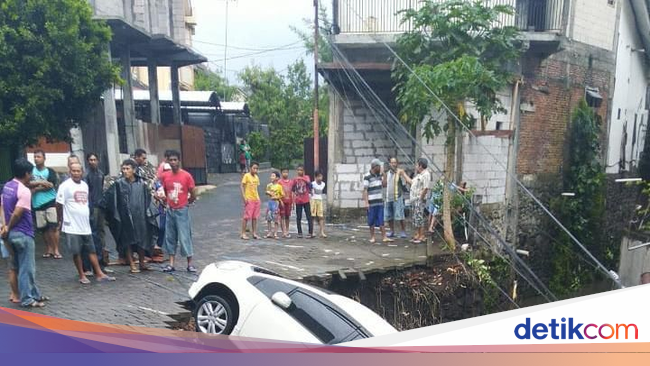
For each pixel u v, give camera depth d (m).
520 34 11.32
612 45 15.92
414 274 9.29
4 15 8.98
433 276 9.45
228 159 27.06
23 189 5.60
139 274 7.45
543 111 13.77
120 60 14.75
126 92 14.84
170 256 7.68
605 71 15.83
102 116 13.89
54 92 9.28
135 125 15.18
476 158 12.30
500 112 11.78
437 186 10.91
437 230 11.07
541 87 13.56
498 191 12.86
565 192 14.77
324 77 12.64
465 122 10.47
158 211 8.09
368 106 12.97
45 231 8.06
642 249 14.06
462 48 10.19
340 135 13.12
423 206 10.66
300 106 32.53
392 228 11.41
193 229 11.98
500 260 11.23
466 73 9.35
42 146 13.02
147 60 16.81
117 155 13.55
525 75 13.00
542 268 14.03
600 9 15.26
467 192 10.91
